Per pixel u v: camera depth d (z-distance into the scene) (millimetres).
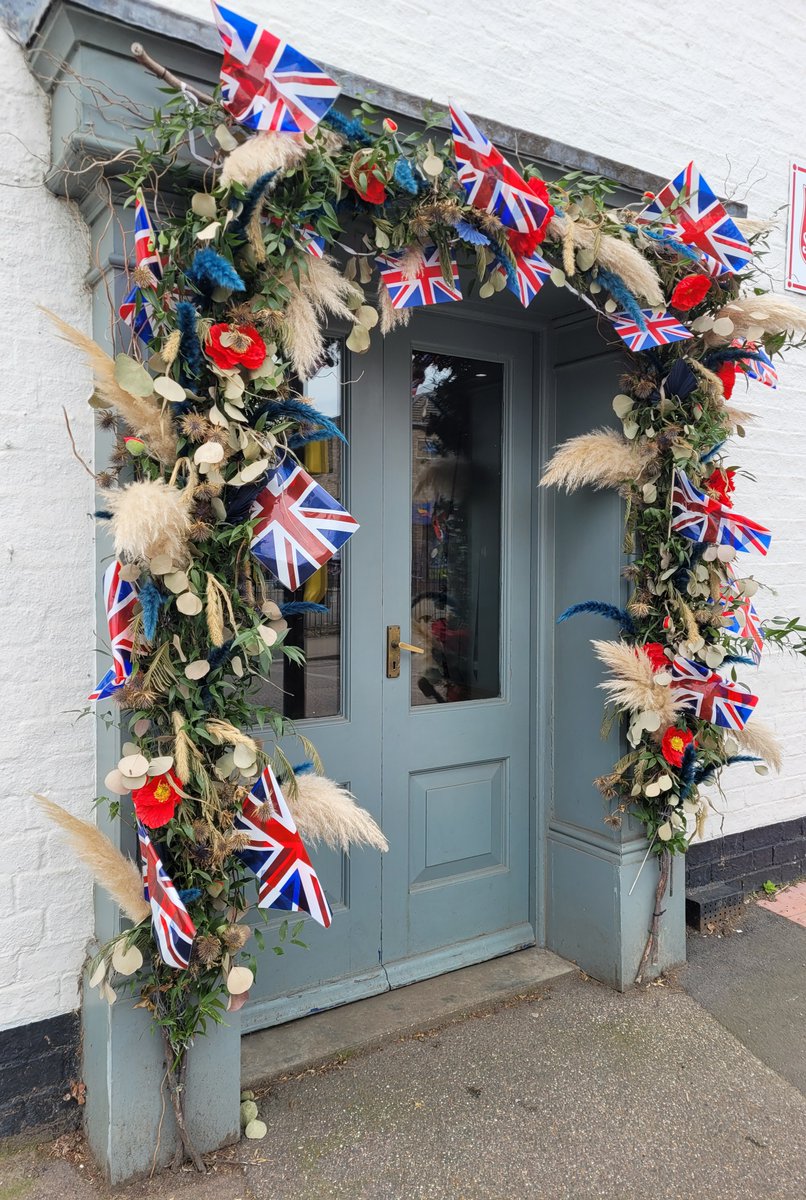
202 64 1918
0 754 2023
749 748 2809
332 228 1913
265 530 1864
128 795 1974
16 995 2064
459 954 2941
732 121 3496
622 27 3148
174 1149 2004
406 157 2045
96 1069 2010
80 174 1881
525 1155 2072
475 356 2943
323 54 2479
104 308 2002
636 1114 2227
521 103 2908
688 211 2479
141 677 1805
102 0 1746
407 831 2838
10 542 2016
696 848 3479
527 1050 2492
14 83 1977
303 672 2637
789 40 3662
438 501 2916
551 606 3086
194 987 1951
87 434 2105
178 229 1771
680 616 2670
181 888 1869
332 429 1913
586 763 2961
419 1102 2256
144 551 1642
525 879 3129
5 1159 2033
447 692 2965
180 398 1711
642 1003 2762
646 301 2523
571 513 2994
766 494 3645
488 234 2129
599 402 2881
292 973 2605
